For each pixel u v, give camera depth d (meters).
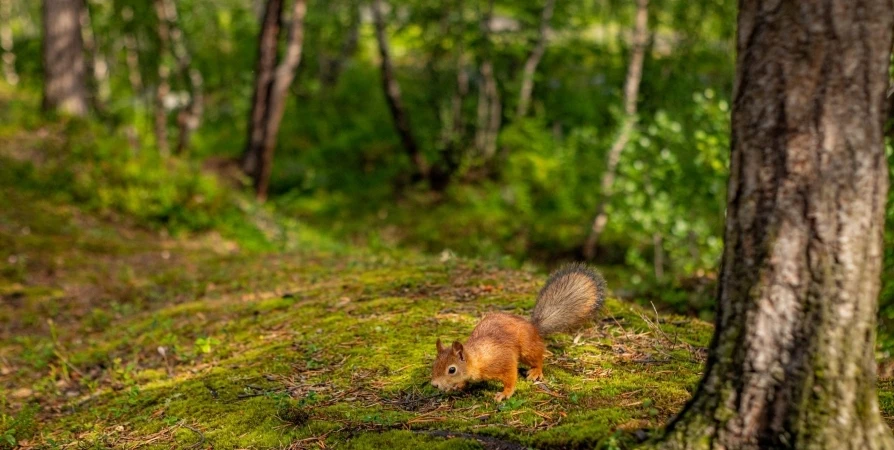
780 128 3.14
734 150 3.33
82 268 10.84
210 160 21.14
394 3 23.41
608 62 24.83
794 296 3.15
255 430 4.58
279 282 9.25
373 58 33.50
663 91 20.52
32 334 8.58
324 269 9.73
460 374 4.45
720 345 3.37
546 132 23.36
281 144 26.89
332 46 30.33
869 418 3.11
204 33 29.59
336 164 25.36
